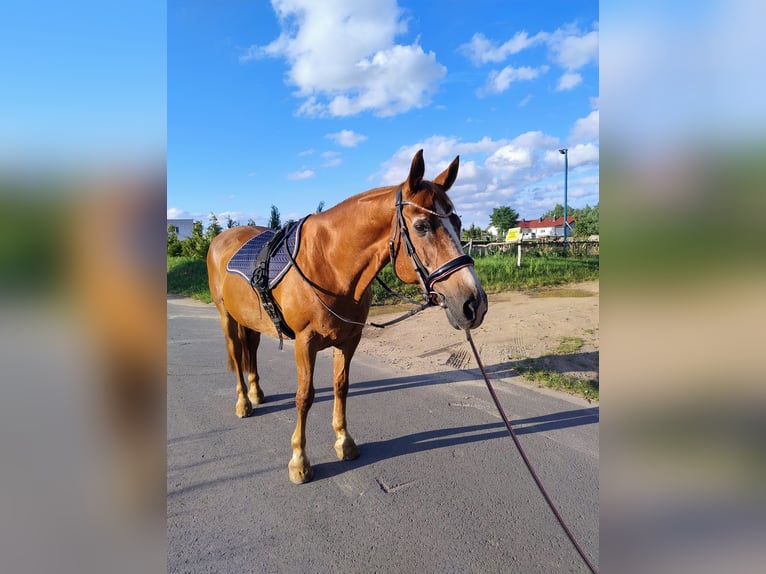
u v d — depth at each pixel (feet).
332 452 11.97
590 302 30.01
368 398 15.99
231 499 9.80
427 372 18.94
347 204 9.98
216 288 15.06
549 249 56.24
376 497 9.84
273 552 8.09
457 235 8.68
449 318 8.32
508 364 19.53
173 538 8.47
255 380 15.46
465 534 8.54
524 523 8.85
